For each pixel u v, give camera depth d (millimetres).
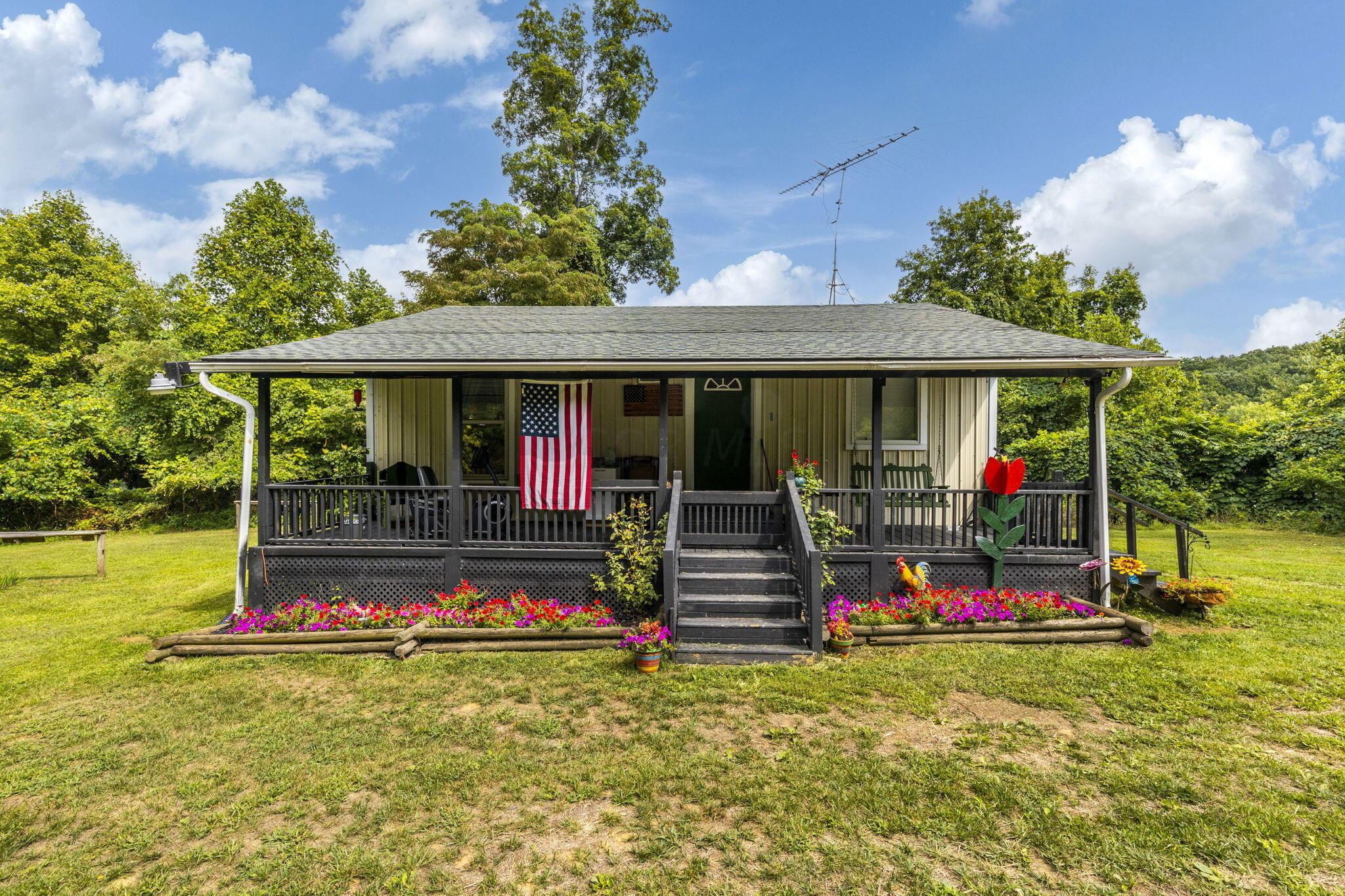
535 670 5758
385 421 9930
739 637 6172
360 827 3377
